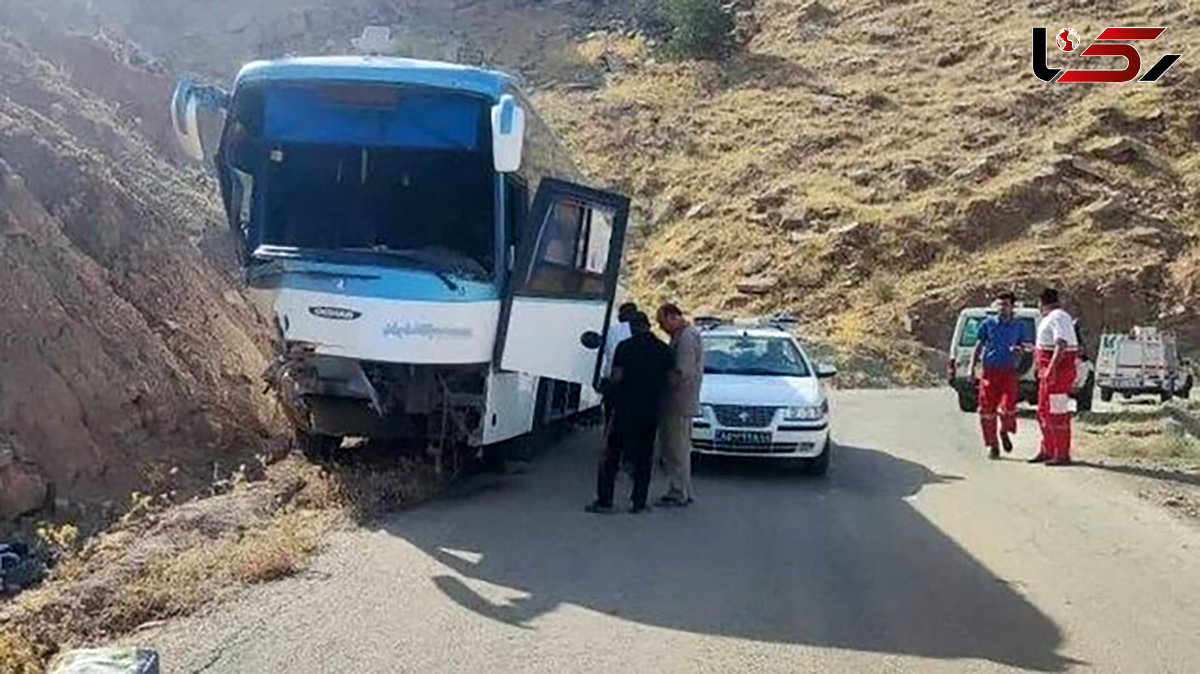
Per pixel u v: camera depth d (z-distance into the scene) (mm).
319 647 7957
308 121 13500
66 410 13680
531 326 13594
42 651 7883
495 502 13523
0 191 15227
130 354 15234
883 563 10938
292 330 13070
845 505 13945
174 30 72500
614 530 12141
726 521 12773
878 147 61031
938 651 8258
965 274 50938
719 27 74250
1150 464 17750
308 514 12367
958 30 73125
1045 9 73312
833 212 54906
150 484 13953
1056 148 57812
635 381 12992
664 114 66688
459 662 7738
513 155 12391
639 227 58719
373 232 13336
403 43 65500
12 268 14289
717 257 54562
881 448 19578
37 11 29359
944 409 28016
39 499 12844
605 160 62906
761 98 67438
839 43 74625
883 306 49656
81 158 18562
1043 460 17797
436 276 12836
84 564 10250
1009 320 18469
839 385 40719
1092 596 9852
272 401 17875
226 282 21969
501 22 80250
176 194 24859
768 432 15672
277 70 13516
